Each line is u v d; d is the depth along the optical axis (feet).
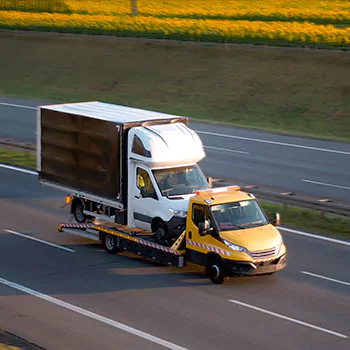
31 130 368.68
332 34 481.87
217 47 503.61
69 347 132.16
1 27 622.54
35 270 179.63
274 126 385.29
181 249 175.83
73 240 206.39
